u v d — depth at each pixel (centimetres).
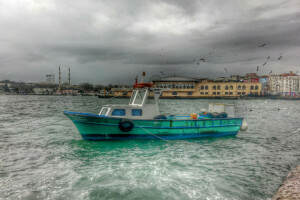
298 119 3194
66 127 2092
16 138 1575
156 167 964
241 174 912
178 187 779
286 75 14975
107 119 1292
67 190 750
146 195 720
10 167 966
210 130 1500
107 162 1025
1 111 4009
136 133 1357
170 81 12200
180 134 1430
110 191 742
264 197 721
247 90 11494
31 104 6588
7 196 708
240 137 1642
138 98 1480
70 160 1056
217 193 741
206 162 1050
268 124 2603
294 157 1173
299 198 584
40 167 967
